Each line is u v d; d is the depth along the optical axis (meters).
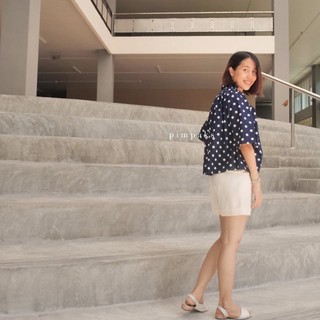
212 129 1.78
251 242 2.46
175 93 16.14
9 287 1.70
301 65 18.75
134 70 12.85
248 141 1.65
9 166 2.69
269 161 4.53
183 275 2.08
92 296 1.85
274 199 3.08
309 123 19.70
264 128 6.51
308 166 5.05
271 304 1.97
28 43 6.61
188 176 3.34
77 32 9.66
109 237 2.42
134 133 4.41
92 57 11.68
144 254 2.03
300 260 2.44
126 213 2.47
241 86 1.83
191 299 1.81
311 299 2.06
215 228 2.79
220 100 1.80
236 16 14.81
